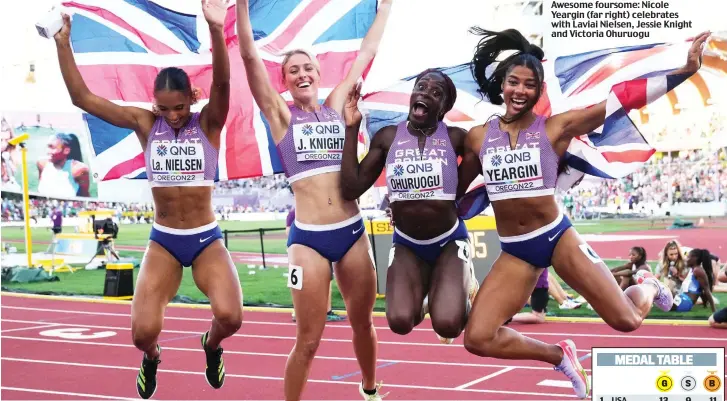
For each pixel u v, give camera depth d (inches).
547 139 179.0
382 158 194.9
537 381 259.4
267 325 396.8
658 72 198.4
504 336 185.0
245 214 1609.3
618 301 179.8
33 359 316.2
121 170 231.3
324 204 195.8
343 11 240.5
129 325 409.1
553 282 417.1
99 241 716.7
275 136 199.3
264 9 239.3
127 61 227.9
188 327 396.8
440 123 191.8
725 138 976.9
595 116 180.4
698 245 735.1
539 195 179.5
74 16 224.1
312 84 198.8
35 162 1348.4
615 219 1317.7
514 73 178.1
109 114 192.2
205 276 195.0
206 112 192.9
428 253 194.4
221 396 252.4
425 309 201.9
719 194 1312.7
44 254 753.6
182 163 190.9
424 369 283.1
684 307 398.3
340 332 366.6
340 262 199.0
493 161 181.2
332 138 198.5
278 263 704.4
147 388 210.8
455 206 194.4
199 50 231.3
